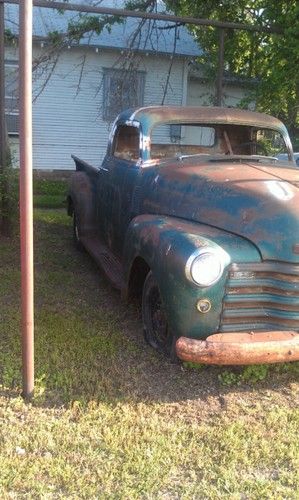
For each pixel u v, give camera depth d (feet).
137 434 9.93
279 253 10.68
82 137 45.68
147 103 45.98
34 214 29.68
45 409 10.57
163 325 12.67
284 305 10.76
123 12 22.08
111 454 9.34
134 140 16.48
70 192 21.70
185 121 16.01
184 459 9.28
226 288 10.62
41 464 8.98
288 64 23.95
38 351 12.89
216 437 9.95
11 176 22.45
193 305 10.51
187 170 13.58
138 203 15.12
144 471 8.92
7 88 39.24
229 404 11.11
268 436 10.09
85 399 10.95
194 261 10.29
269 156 16.03
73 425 10.09
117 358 12.80
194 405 11.03
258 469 9.18
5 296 16.65
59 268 20.03
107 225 18.44
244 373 12.05
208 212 12.00
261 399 11.39
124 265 13.67
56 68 43.39
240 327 10.86
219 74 25.53
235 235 11.21
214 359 10.23
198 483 8.75
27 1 9.31
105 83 44.11
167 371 12.25
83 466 9.05
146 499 8.36
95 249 18.85
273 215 10.95
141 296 14.65
